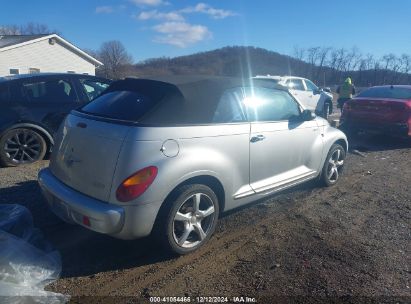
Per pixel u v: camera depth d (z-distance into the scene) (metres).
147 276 3.38
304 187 5.91
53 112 6.70
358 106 9.86
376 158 8.18
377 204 5.30
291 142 4.84
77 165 3.56
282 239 4.14
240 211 4.89
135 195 3.25
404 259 3.79
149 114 3.47
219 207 4.08
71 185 3.64
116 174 3.26
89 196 3.45
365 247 4.00
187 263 3.61
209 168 3.71
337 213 4.92
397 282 3.38
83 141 3.57
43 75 6.84
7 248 3.18
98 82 7.46
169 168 3.39
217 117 3.90
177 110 3.60
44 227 4.19
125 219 3.27
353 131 10.16
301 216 4.78
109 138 3.37
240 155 4.08
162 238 3.51
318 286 3.29
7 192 5.19
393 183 6.32
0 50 25.28
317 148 5.36
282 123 4.71
